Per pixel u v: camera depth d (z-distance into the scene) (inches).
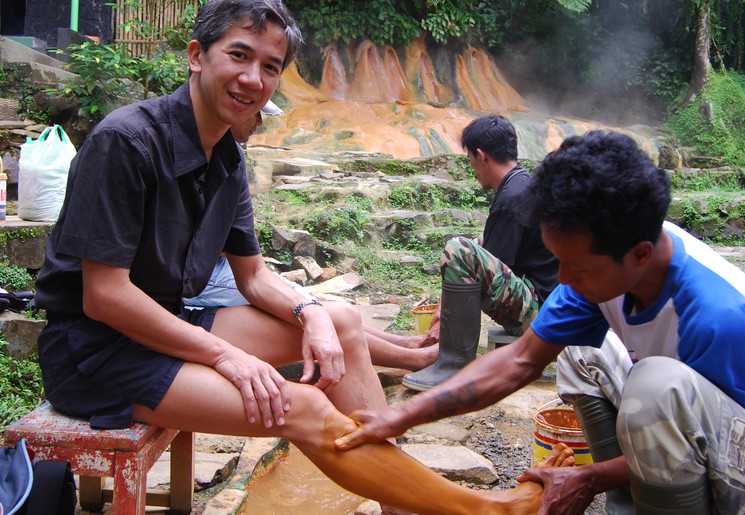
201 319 100.4
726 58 725.9
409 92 591.8
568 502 86.5
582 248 66.9
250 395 84.4
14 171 270.4
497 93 645.3
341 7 582.6
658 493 71.6
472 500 86.4
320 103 540.4
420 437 129.9
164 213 88.0
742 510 71.0
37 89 326.0
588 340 86.1
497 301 145.8
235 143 94.3
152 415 85.7
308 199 308.0
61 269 86.1
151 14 370.6
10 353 149.9
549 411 113.3
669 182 66.9
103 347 86.7
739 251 379.2
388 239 296.4
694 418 69.5
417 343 159.3
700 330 70.2
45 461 80.2
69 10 517.7
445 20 605.0
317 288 231.0
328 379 93.6
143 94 331.3
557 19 689.0
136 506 82.2
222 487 109.9
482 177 153.7
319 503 110.7
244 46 86.0
